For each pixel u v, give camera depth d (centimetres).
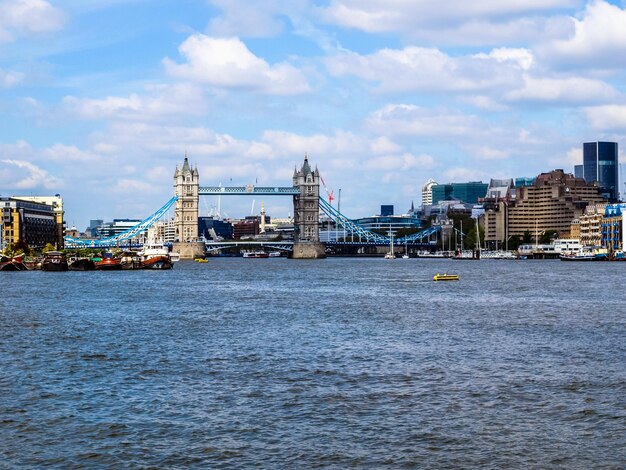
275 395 6850
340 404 6531
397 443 5566
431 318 12656
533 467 5131
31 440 5641
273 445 5525
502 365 8144
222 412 6312
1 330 11081
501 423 5997
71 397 6806
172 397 6794
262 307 14888
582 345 9488
